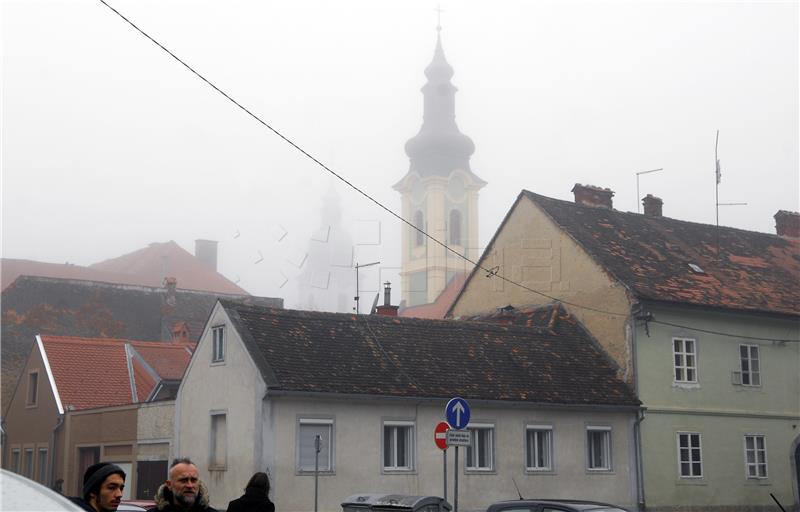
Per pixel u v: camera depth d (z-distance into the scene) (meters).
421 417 26.45
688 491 30.92
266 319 26.66
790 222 44.00
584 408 29.00
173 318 57.69
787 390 34.62
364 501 16.20
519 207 36.03
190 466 7.72
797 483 33.94
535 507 14.45
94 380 38.81
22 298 53.16
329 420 24.95
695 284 33.94
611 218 36.75
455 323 30.42
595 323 32.34
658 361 31.36
